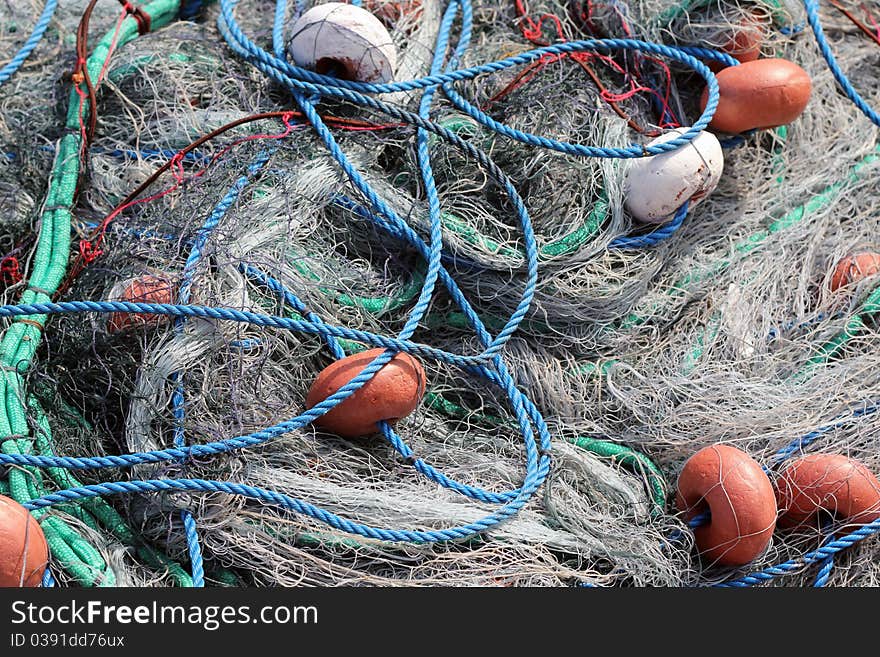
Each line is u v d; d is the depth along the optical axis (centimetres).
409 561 199
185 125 234
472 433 223
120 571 192
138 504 199
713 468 207
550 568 202
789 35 263
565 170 230
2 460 188
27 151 235
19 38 258
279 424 195
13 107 244
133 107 240
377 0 251
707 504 213
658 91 255
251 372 205
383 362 201
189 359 200
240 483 197
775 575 211
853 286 243
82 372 209
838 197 257
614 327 236
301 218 221
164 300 205
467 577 198
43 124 239
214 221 211
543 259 224
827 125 271
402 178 235
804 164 263
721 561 211
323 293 221
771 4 254
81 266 219
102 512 201
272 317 200
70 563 189
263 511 197
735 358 234
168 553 200
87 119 235
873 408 227
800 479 214
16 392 200
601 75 252
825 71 272
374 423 205
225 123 235
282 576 195
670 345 236
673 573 207
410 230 220
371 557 199
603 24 257
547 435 212
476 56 252
